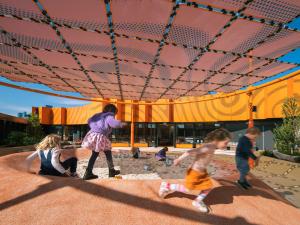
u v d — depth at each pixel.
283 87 19.30
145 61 6.36
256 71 6.87
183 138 28.47
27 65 7.16
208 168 8.91
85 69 7.37
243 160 3.66
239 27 4.28
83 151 11.52
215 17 3.97
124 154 13.41
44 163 3.88
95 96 12.61
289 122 15.34
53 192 2.88
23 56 6.30
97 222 2.46
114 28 4.52
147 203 2.78
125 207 2.69
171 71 7.29
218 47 5.22
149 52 5.69
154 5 3.70
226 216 2.76
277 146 15.77
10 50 5.93
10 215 2.50
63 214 2.53
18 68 7.55
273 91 20.31
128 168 8.43
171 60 6.20
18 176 3.35
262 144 23.14
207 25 4.27
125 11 3.92
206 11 3.81
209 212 2.78
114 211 2.62
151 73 7.61
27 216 2.50
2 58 6.57
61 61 6.65
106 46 5.41
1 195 2.83
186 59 6.09
